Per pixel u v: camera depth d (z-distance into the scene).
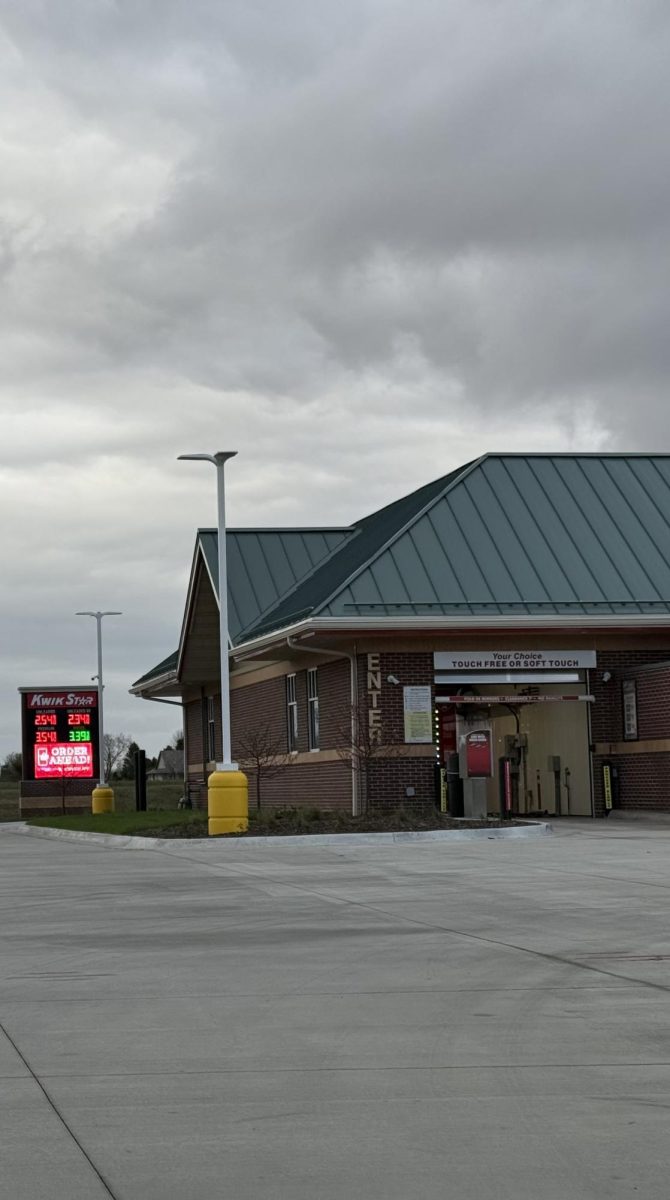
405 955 12.77
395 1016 9.95
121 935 14.52
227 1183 6.10
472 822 30.27
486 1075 8.09
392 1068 8.31
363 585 34.38
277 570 43.94
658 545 37.25
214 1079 8.09
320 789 37.59
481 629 33.75
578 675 35.41
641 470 40.31
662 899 16.75
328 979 11.57
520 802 42.00
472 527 36.91
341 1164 6.36
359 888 18.70
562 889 17.97
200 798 52.38
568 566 36.00
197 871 22.08
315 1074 8.19
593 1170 6.23
